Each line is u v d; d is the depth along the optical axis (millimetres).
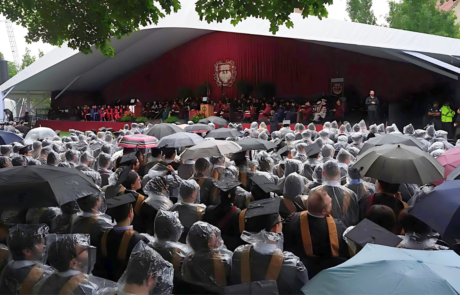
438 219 2824
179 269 3174
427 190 4516
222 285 3043
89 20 6590
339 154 5781
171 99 34594
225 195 3910
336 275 2189
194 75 33281
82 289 2488
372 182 6031
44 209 4367
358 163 4680
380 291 2004
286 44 29062
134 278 2391
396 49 19375
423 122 19984
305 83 28469
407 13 38781
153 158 7164
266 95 30062
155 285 2420
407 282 1981
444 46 19781
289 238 3537
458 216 2771
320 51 27688
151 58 34812
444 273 2035
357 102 25750
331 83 27219
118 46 30188
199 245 3090
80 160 6359
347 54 26500
